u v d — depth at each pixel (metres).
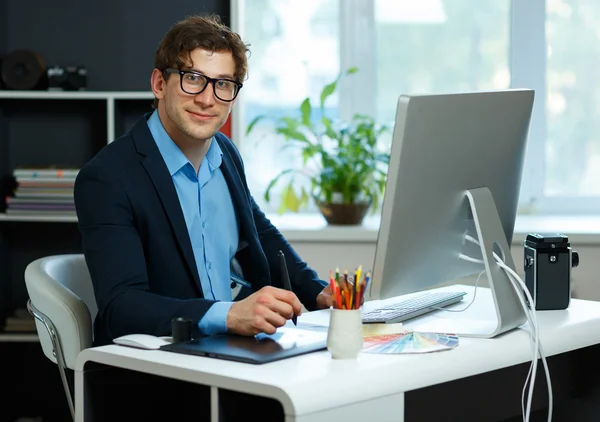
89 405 1.64
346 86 4.07
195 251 2.21
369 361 1.55
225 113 2.11
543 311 2.12
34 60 3.57
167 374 1.51
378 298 1.81
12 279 3.81
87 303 2.33
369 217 3.95
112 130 3.52
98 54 3.83
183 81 2.06
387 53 4.07
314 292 2.38
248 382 1.40
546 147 4.07
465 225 1.94
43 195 3.48
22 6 3.81
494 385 1.71
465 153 1.85
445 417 1.59
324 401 1.37
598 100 4.06
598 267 3.52
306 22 4.05
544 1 4.01
